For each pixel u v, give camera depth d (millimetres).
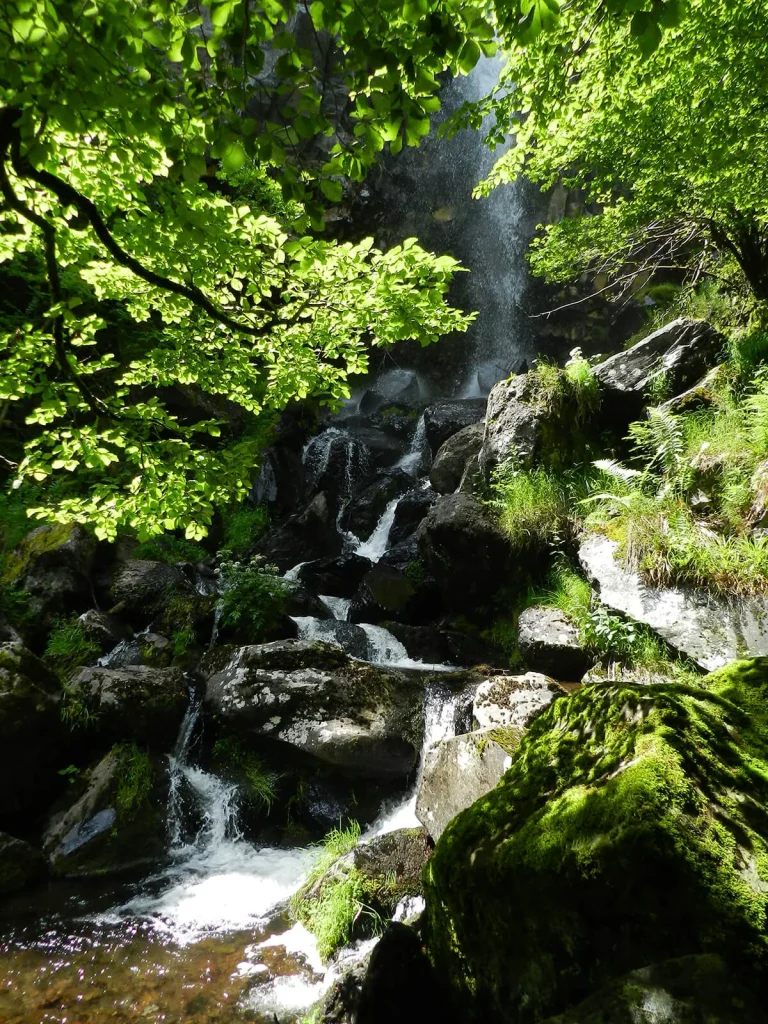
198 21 2008
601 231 8984
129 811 5223
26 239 3910
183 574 8758
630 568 5438
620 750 2168
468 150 18312
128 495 4527
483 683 5602
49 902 4516
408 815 5383
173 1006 3457
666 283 15023
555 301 17812
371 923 3832
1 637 6570
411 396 17516
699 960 1514
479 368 18734
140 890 4734
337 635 7773
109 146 3311
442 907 2320
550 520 6953
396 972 2500
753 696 2469
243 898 4637
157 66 2168
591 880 1776
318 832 5398
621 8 1906
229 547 10742
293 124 2219
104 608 8094
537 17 2012
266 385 5727
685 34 5645
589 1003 1513
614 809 1866
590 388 7816
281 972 3732
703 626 4742
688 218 8805
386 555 9992
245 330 3484
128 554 9094
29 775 5367
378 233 17859
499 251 18844
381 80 2094
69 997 3535
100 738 5758
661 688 2457
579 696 2607
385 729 5699
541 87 5941
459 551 7738
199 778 5875
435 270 4012
